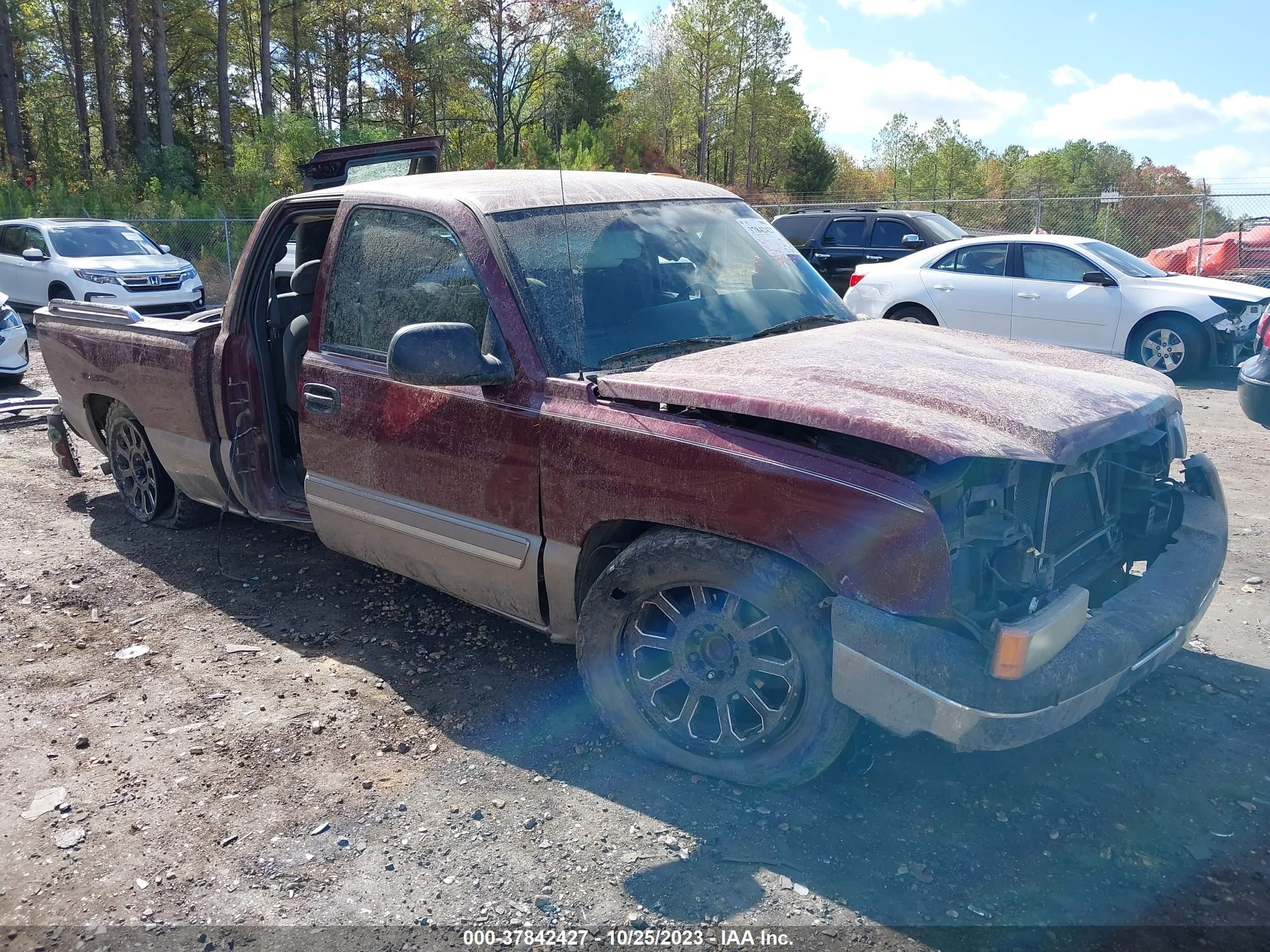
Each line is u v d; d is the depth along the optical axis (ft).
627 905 8.38
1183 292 33.19
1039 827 9.30
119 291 50.21
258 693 12.26
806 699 9.12
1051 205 68.80
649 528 10.28
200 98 176.86
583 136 108.37
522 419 10.69
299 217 14.52
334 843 9.32
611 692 10.37
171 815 9.82
